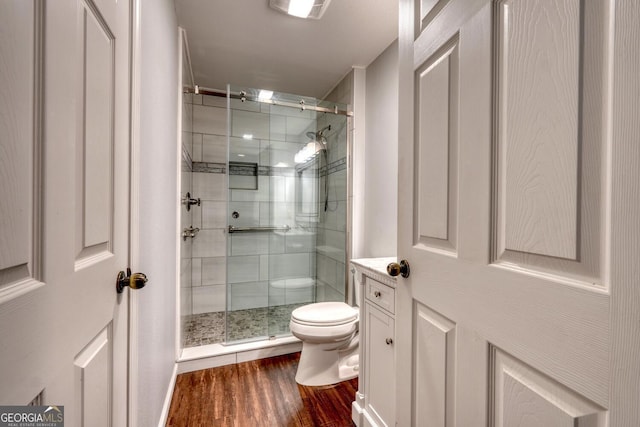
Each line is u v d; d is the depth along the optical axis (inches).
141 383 39.7
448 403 28.9
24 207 15.7
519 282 20.9
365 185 93.5
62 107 19.0
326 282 111.0
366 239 92.7
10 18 14.5
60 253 18.7
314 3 64.3
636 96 14.2
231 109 103.8
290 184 113.5
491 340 23.4
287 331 92.0
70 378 19.9
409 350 35.8
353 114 93.5
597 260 16.2
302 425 55.9
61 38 18.8
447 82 29.4
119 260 30.0
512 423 21.5
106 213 26.5
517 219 21.4
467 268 26.2
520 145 21.1
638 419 14.1
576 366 17.0
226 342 84.9
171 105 63.9
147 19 41.3
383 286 50.1
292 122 111.0
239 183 108.7
